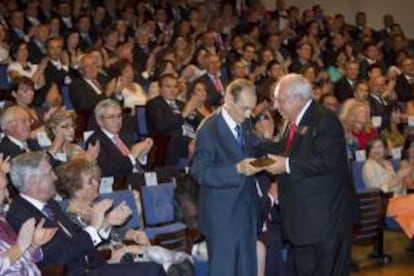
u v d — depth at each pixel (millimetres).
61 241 4125
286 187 4672
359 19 14656
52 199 4441
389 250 7641
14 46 9430
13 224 4129
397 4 16078
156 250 4742
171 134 7621
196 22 12281
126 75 8609
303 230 4602
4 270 3727
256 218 4684
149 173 6035
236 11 13875
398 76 11562
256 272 4668
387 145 8758
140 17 12023
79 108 8000
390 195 6957
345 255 4707
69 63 9211
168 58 9867
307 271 4754
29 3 10695
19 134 5695
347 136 8250
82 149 6102
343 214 4660
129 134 7312
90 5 11742
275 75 10031
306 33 13469
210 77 9609
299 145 4582
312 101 4676
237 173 4449
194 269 4996
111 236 4934
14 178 4227
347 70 10758
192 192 5387
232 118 4594
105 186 5711
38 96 8023
